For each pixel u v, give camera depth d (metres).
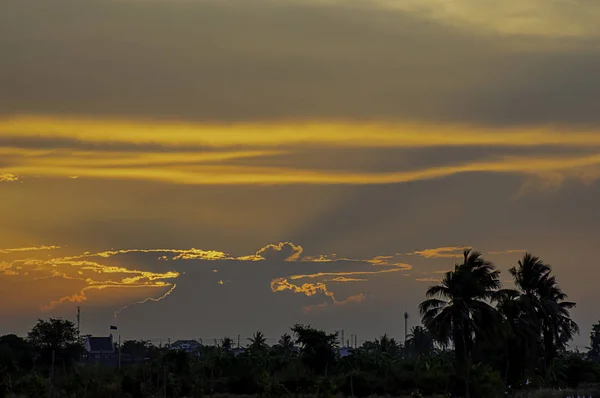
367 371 141.25
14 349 168.88
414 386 135.88
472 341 120.00
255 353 158.12
